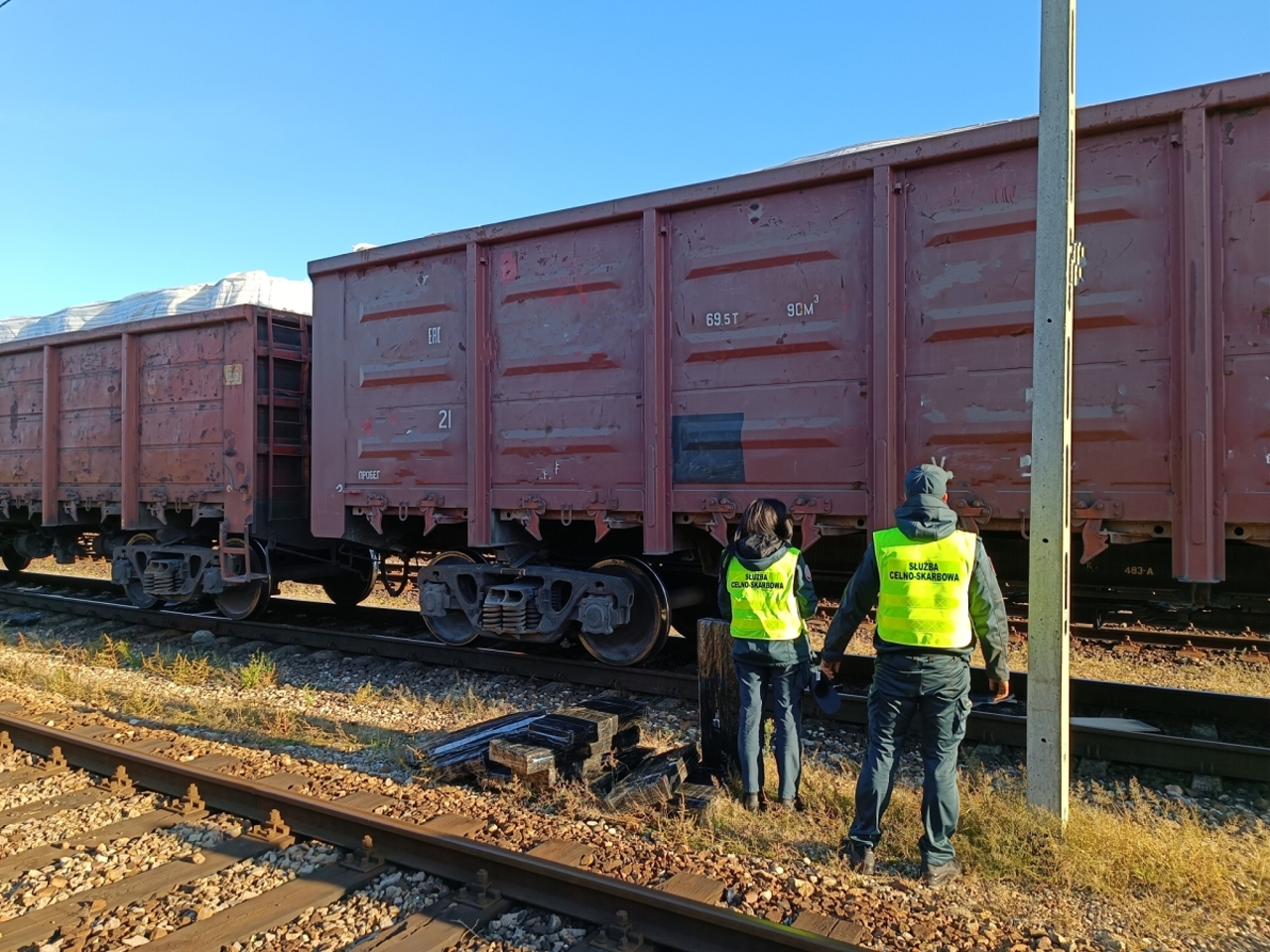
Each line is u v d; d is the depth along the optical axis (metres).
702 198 6.17
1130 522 4.97
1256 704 5.84
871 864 3.88
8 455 11.96
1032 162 5.17
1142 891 3.69
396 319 7.75
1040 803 4.18
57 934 3.38
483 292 7.22
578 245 6.82
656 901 3.29
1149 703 6.12
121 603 11.32
